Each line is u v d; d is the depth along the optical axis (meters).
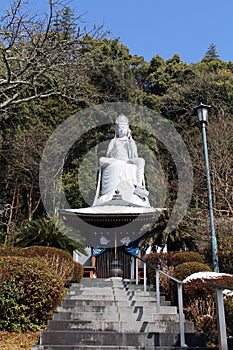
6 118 15.57
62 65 9.28
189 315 6.89
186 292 7.09
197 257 9.83
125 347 4.98
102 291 8.07
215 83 23.61
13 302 6.16
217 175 16.94
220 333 3.81
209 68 27.44
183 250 11.75
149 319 6.34
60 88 9.91
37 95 9.48
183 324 5.30
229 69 27.25
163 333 5.43
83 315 6.33
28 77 8.95
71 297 7.45
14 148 17.14
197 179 18.45
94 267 12.41
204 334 5.47
